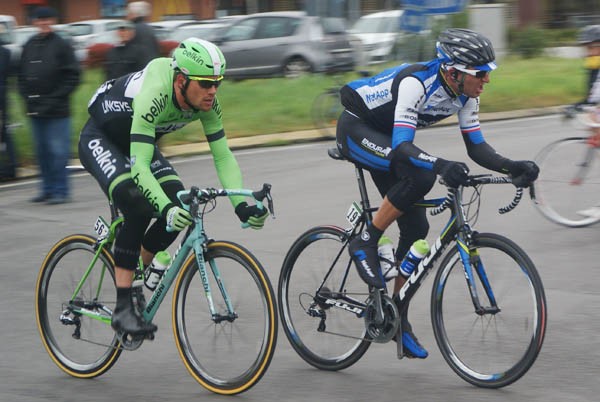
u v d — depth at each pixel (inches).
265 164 711.7
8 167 676.7
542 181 493.0
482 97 1014.4
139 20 688.4
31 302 382.6
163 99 268.2
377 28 1330.0
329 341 298.8
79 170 715.4
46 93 578.6
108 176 278.2
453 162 259.4
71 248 305.1
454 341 280.7
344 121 300.2
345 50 1231.5
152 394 281.0
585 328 327.0
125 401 275.9
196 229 277.3
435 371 292.7
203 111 275.6
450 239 276.8
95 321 298.8
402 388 278.4
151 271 286.8
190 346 284.7
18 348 328.2
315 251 303.6
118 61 683.4
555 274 399.2
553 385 275.0
